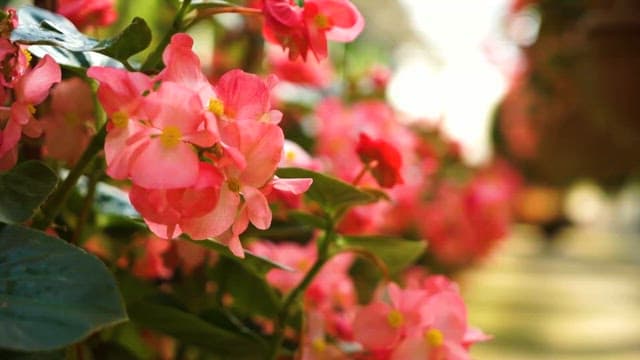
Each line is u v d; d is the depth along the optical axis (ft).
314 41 2.32
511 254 22.66
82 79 2.56
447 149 7.90
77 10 2.61
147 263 2.85
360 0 9.65
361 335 2.62
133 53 2.25
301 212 2.71
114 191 2.69
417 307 2.61
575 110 10.52
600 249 28.19
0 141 2.05
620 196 14.11
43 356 1.96
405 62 7.72
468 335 2.65
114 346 2.69
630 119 6.53
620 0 6.35
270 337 2.76
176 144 1.99
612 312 14.70
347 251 2.72
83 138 2.53
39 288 1.85
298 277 3.17
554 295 16.15
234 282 2.75
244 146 2.05
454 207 7.68
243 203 2.09
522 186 12.98
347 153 3.98
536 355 10.94
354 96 5.63
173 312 2.46
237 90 2.07
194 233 2.05
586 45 6.56
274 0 2.31
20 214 1.99
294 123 4.59
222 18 4.18
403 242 2.80
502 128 11.99
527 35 10.80
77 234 2.43
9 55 2.08
